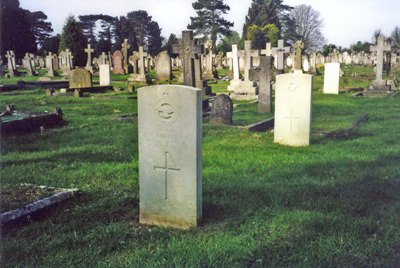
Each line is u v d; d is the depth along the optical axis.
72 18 54.91
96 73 43.62
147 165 5.55
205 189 6.70
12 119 13.56
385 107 17.66
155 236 5.16
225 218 5.62
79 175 7.75
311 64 41.53
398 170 7.66
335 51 62.50
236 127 12.59
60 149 10.04
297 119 10.16
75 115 15.88
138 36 83.19
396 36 67.56
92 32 80.31
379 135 11.28
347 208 5.82
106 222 5.62
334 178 7.27
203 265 4.32
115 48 73.44
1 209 5.75
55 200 6.15
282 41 28.25
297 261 4.39
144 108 5.49
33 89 26.64
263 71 16.17
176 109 5.30
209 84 32.06
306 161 8.47
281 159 8.68
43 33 82.38
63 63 46.84
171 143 5.37
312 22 81.81
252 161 8.52
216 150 9.63
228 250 4.62
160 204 5.54
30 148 10.17
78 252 4.73
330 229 5.12
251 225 5.32
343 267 4.24
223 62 57.72
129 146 10.39
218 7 75.25
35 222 5.59
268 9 79.81
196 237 5.05
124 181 7.39
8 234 5.22
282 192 6.49
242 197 6.34
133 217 5.85
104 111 17.12
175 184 5.41
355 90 25.94
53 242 4.97
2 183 7.11
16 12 63.91
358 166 8.01
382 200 6.18
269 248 4.66
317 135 11.34
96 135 11.84
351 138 10.96
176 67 53.94
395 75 35.59
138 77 32.91
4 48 62.94
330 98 21.55
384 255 4.46
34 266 4.46
